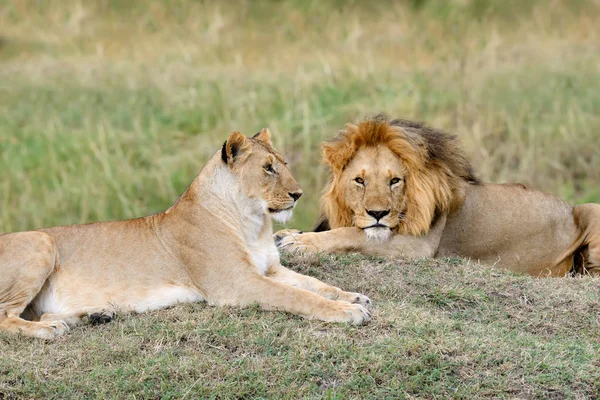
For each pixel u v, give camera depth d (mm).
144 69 22453
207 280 8773
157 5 26609
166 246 8992
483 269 10117
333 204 10633
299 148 18531
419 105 19469
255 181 8914
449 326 8344
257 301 8570
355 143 10312
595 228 11180
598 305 9172
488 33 23594
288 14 25828
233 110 20047
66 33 25484
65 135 19500
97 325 8586
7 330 8344
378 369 7496
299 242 10266
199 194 9023
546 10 25000
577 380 7520
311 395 7199
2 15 26188
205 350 7918
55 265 8930
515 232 11125
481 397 7285
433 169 10477
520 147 18031
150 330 8266
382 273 9812
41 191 18172
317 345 7797
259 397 7211
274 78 21297
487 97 19703
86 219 17594
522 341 8141
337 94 19984
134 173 18500
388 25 24609
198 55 23469
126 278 8891
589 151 18047
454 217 10891
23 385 7418
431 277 9750
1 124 19938
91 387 7340
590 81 20344
